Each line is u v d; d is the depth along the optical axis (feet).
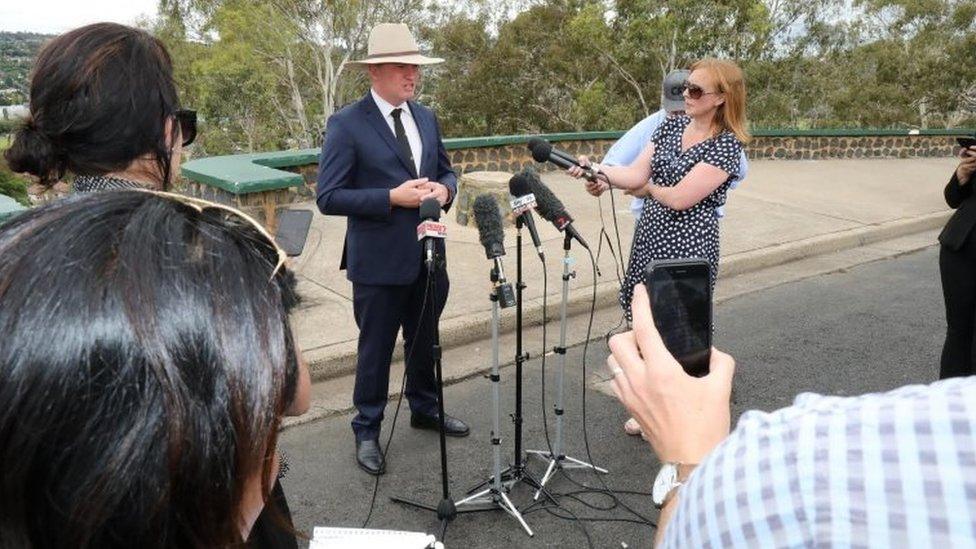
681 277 3.67
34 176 4.63
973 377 1.86
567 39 82.17
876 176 43.09
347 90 104.01
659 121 12.71
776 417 2.02
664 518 2.82
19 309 1.79
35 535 1.86
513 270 20.13
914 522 1.65
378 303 10.32
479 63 89.04
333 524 9.74
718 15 69.21
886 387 14.53
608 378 14.33
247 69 93.35
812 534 1.76
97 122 4.37
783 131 48.26
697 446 2.88
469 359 15.06
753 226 27.63
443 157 11.13
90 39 4.44
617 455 11.59
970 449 1.67
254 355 1.95
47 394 1.73
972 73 85.05
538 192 9.42
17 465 1.76
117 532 1.81
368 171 10.14
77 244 1.89
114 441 1.74
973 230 10.38
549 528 9.76
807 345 16.66
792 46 82.64
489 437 11.98
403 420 12.38
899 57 87.86
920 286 21.74
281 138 105.70
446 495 9.37
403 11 94.79
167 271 1.90
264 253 2.29
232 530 2.03
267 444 2.06
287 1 92.38
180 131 4.87
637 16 71.05
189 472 1.82
